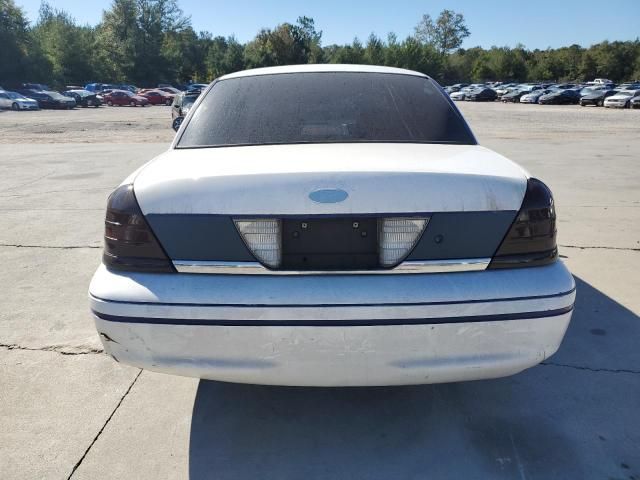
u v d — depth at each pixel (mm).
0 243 5172
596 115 29094
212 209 1894
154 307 1865
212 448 2217
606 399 2518
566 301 1933
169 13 85625
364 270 1898
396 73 2943
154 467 2105
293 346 1857
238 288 1853
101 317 1931
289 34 76375
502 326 1879
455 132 2539
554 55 103312
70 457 2162
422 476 2049
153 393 2617
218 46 81000
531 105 44969
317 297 1829
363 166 1963
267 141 2434
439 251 1902
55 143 15320
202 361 1901
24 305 3670
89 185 8312
